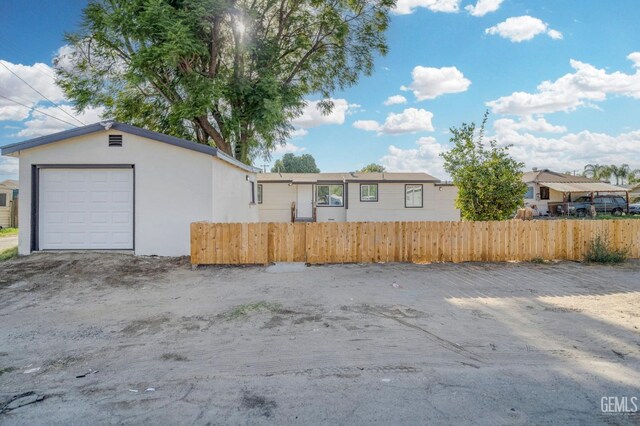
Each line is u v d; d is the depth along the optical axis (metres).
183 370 3.71
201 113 14.92
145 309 5.84
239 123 16.50
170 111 16.69
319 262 9.37
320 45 18.95
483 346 4.24
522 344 4.29
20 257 9.31
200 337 4.62
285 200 23.66
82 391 3.30
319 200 23.56
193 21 14.07
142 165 10.04
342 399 3.11
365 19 18.58
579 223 9.85
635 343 4.30
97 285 7.34
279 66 18.09
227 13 15.35
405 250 9.56
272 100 16.31
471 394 3.17
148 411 2.96
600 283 7.35
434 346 4.25
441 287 7.09
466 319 5.21
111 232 10.06
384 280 7.67
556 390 3.23
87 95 16.30
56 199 9.94
